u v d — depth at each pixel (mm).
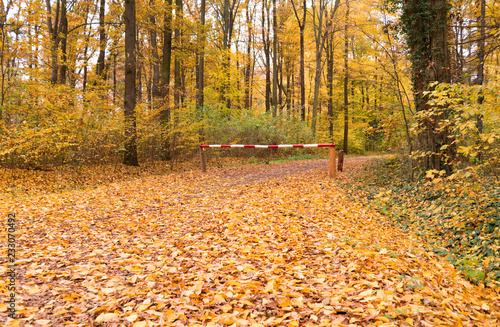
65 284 3250
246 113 19484
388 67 9531
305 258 4035
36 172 10789
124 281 3379
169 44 15898
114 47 19234
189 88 23672
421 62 8820
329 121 27281
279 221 5738
